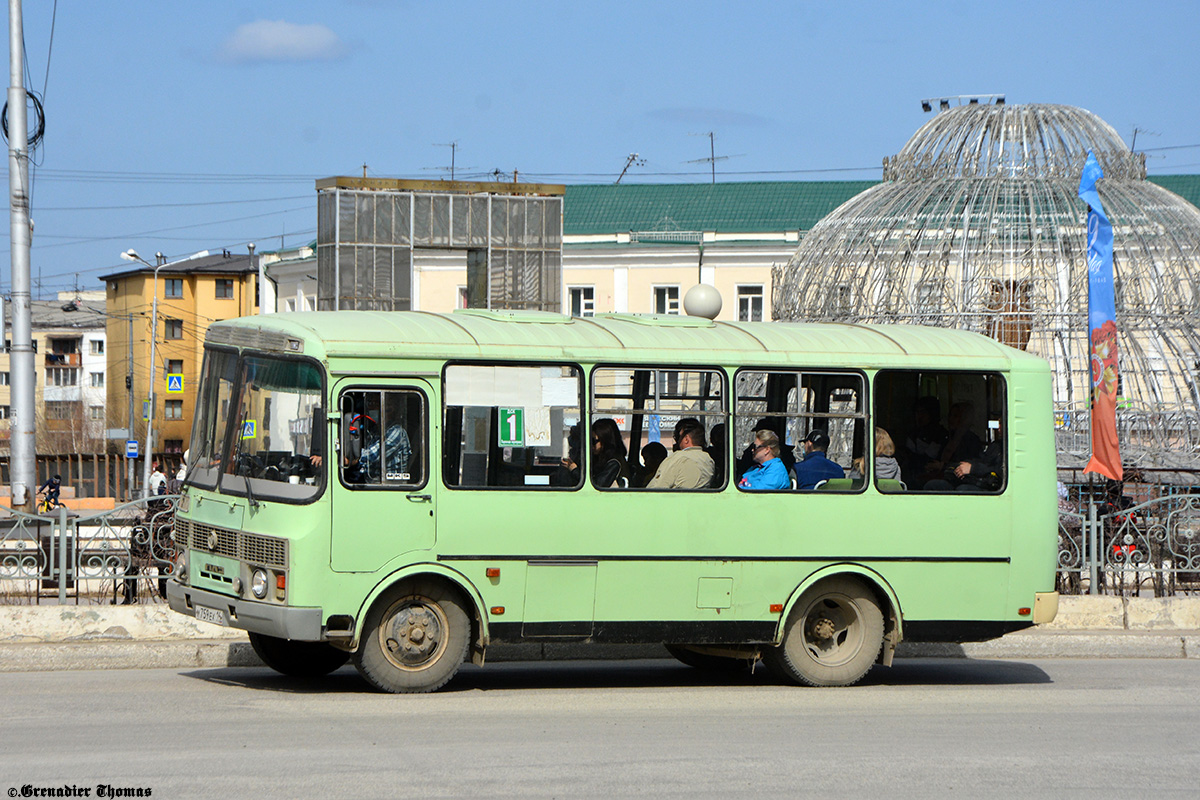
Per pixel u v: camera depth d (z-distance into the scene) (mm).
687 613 19109
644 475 19172
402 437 17969
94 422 167000
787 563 19516
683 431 19297
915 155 46000
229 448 18500
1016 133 44844
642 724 16188
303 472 17625
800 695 19047
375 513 17719
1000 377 20547
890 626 20125
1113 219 42406
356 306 36719
